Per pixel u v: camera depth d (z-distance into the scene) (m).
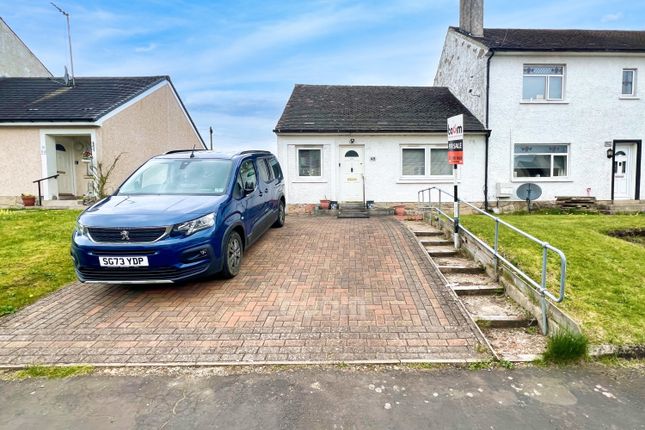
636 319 4.62
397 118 16.28
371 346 4.29
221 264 5.86
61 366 3.95
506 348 4.32
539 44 16.12
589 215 13.37
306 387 3.60
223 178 6.83
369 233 9.41
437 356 4.09
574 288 5.46
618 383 3.69
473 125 15.89
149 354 4.16
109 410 3.31
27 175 14.80
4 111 14.94
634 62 15.84
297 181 15.76
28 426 3.12
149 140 17.81
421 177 15.85
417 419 3.17
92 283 5.82
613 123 15.97
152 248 5.14
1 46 18.42
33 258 7.14
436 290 5.79
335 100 17.88
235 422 3.14
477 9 17.66
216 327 4.71
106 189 14.86
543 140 15.93
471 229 8.78
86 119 14.25
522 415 3.22
